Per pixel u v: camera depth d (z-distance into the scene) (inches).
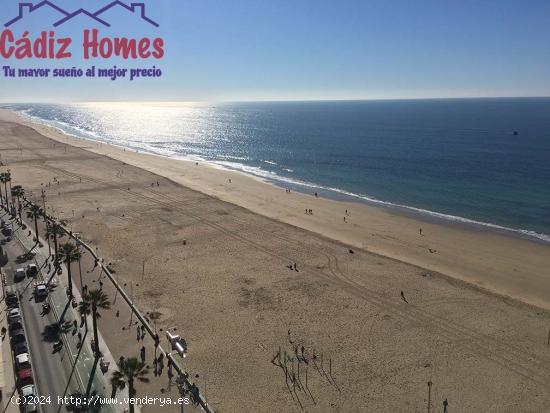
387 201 4837.6
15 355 1882.4
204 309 2405.3
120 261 2984.7
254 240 3459.6
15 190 3966.5
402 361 1995.6
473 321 2316.7
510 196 4881.9
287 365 1961.1
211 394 1771.7
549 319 2342.5
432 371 1932.8
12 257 2947.8
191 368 1919.3
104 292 2508.6
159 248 3253.0
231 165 7199.8
